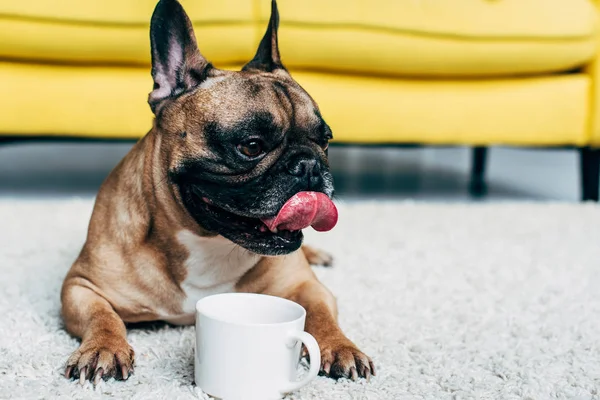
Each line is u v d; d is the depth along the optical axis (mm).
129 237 934
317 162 899
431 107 1804
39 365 852
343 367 835
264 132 880
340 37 1665
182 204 900
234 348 766
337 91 1732
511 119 1853
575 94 1878
